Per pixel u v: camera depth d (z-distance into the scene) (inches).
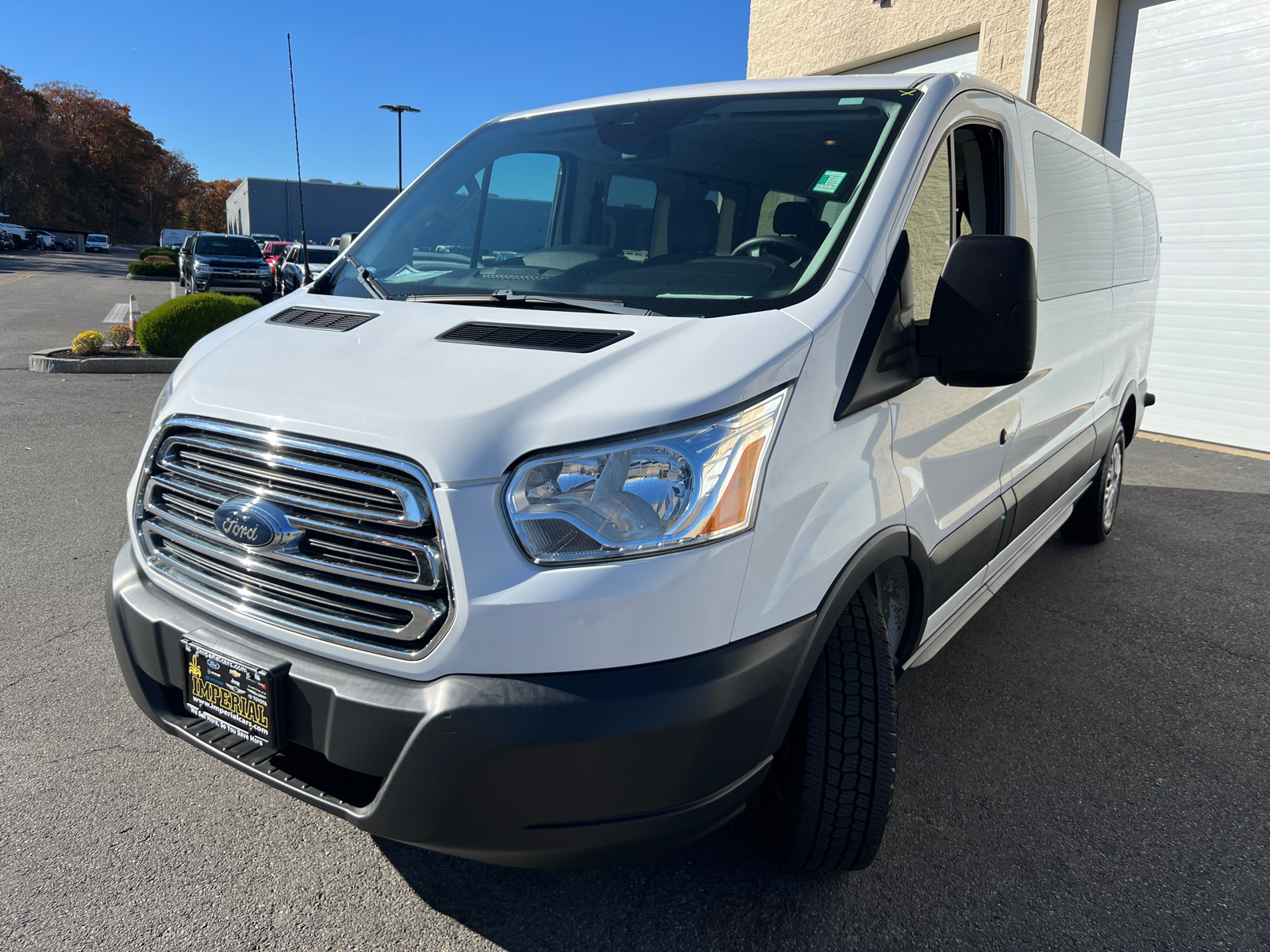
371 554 68.9
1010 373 82.3
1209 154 323.0
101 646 137.6
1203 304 331.6
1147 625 162.1
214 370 83.4
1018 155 118.3
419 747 65.7
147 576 85.2
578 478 66.4
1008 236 82.2
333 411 71.7
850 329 79.7
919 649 105.8
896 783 109.8
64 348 467.5
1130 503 247.9
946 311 83.5
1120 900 89.7
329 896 87.4
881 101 101.2
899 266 86.0
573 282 95.0
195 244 909.2
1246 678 141.6
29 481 225.8
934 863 94.7
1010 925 85.7
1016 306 81.1
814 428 75.1
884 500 85.4
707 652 67.9
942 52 421.1
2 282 1020.5
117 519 198.1
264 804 101.6
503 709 64.1
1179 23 326.3
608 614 64.9
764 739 72.4
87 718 117.6
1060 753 118.0
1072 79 354.3
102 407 323.0
